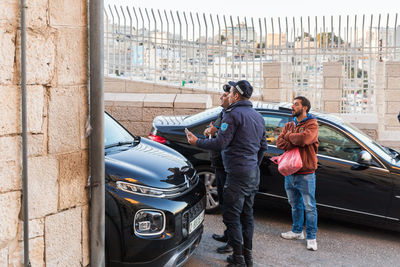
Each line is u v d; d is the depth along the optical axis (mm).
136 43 10852
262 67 10516
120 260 3646
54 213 3025
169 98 9250
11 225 2758
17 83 2730
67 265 3141
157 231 3721
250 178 4375
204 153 5891
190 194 4152
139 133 9258
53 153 2988
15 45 2703
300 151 5035
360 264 4867
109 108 9281
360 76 10312
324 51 10312
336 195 5551
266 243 5297
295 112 5023
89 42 3162
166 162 4422
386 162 5445
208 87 10742
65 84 3035
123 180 3764
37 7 2822
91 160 3240
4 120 2676
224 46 10633
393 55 10094
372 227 6051
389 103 10102
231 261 4496
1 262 2715
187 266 4527
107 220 3615
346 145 5609
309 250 5156
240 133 4332
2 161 2680
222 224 5695
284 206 5715
